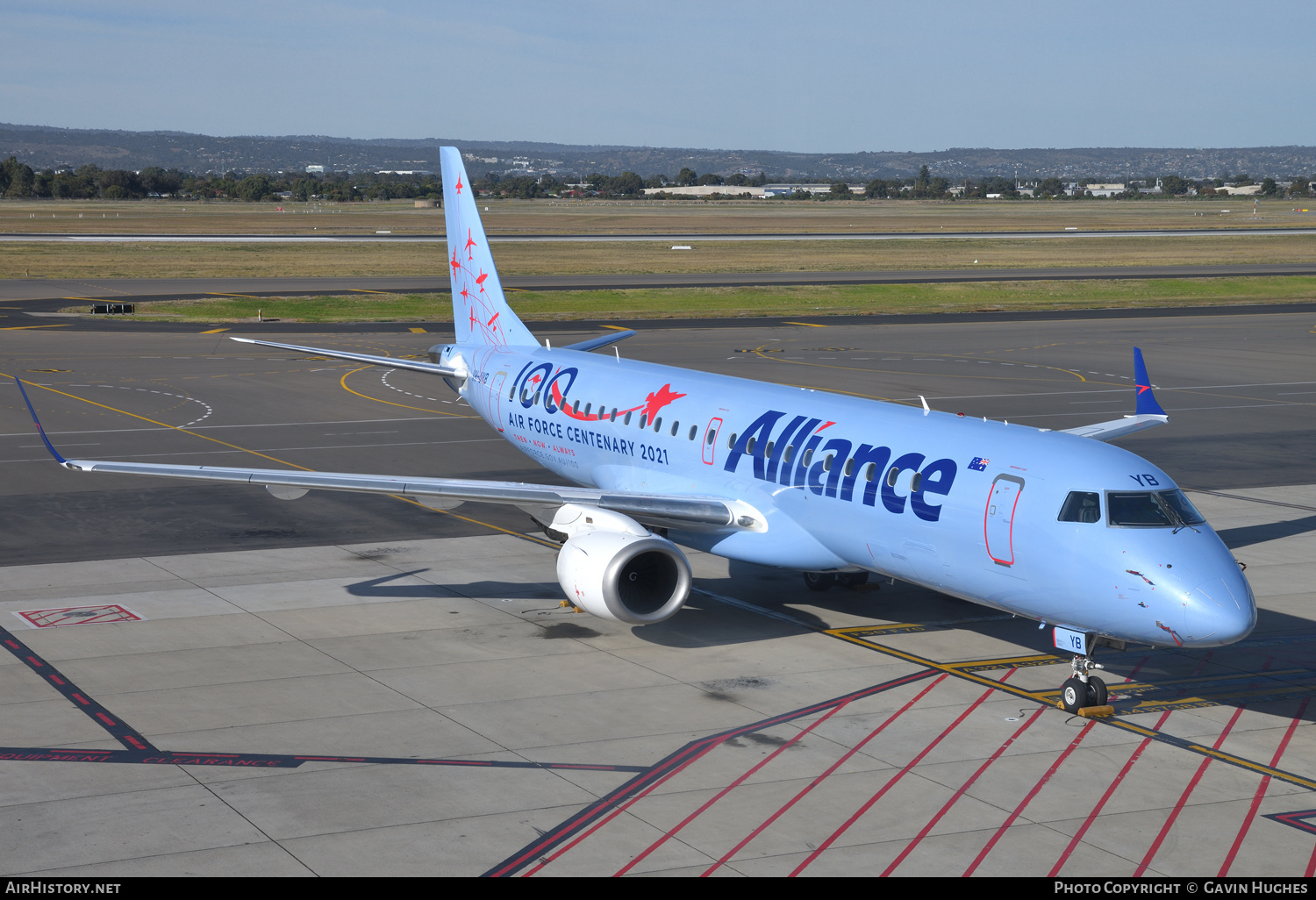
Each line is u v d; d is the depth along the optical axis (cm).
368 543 3303
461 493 2566
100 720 2006
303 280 12469
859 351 7819
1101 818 1678
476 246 3891
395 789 1750
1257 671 2348
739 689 2203
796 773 1825
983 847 1585
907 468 2314
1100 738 1986
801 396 2767
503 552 3234
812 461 2511
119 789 1733
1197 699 2186
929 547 2253
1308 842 1611
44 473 4138
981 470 2188
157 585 2861
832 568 2561
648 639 2511
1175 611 1898
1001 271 13938
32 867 1497
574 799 1720
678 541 2947
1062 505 2038
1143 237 19112
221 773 1798
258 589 2839
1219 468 4416
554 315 9956
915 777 1812
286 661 2336
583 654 2406
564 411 3331
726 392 2897
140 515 3572
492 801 1711
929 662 2375
